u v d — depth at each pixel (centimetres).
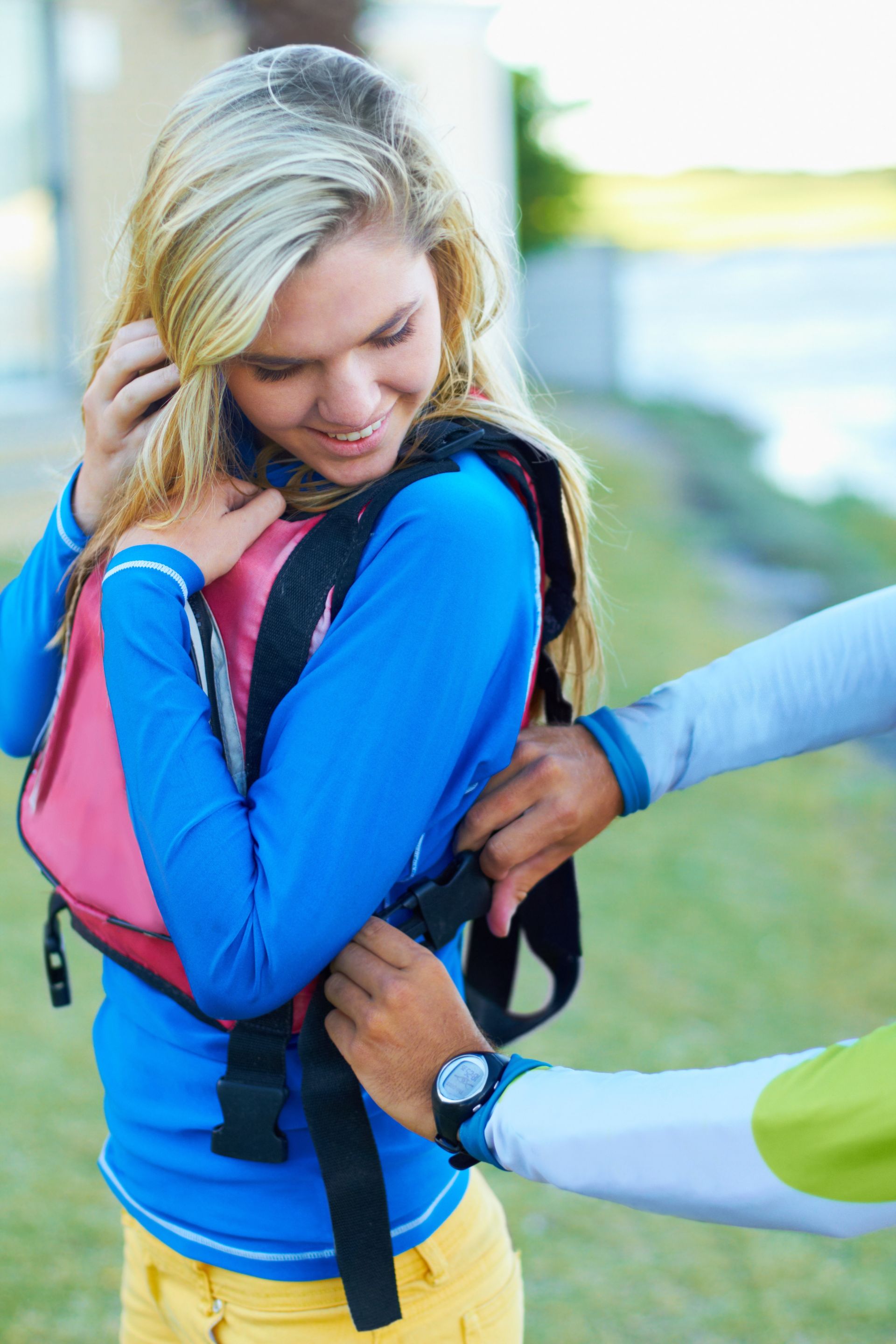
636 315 2123
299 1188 115
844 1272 225
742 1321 213
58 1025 294
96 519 124
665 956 326
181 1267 122
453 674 102
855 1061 82
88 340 132
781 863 382
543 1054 280
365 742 100
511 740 113
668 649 576
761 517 877
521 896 122
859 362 1571
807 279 2477
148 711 104
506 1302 129
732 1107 85
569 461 123
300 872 99
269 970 100
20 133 685
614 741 123
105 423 119
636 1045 286
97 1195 241
